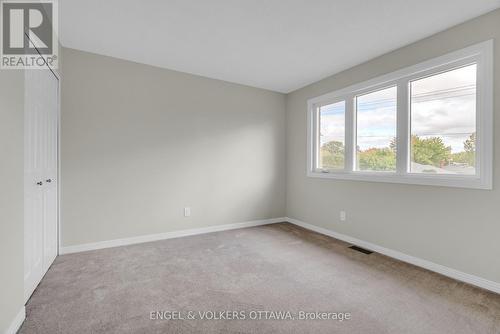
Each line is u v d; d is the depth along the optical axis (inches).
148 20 92.3
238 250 119.4
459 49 89.5
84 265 100.8
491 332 62.5
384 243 115.0
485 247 83.5
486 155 83.0
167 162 137.1
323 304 74.5
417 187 102.6
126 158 126.3
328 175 144.0
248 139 163.5
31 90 78.8
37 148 84.2
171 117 137.9
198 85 145.6
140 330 62.6
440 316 68.8
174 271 96.2
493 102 81.6
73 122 114.5
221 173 154.0
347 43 106.8
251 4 82.4
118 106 124.3
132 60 126.8
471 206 86.9
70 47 113.3
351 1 79.9
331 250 120.0
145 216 131.4
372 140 124.2
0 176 55.4
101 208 120.8
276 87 166.2
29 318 66.7
